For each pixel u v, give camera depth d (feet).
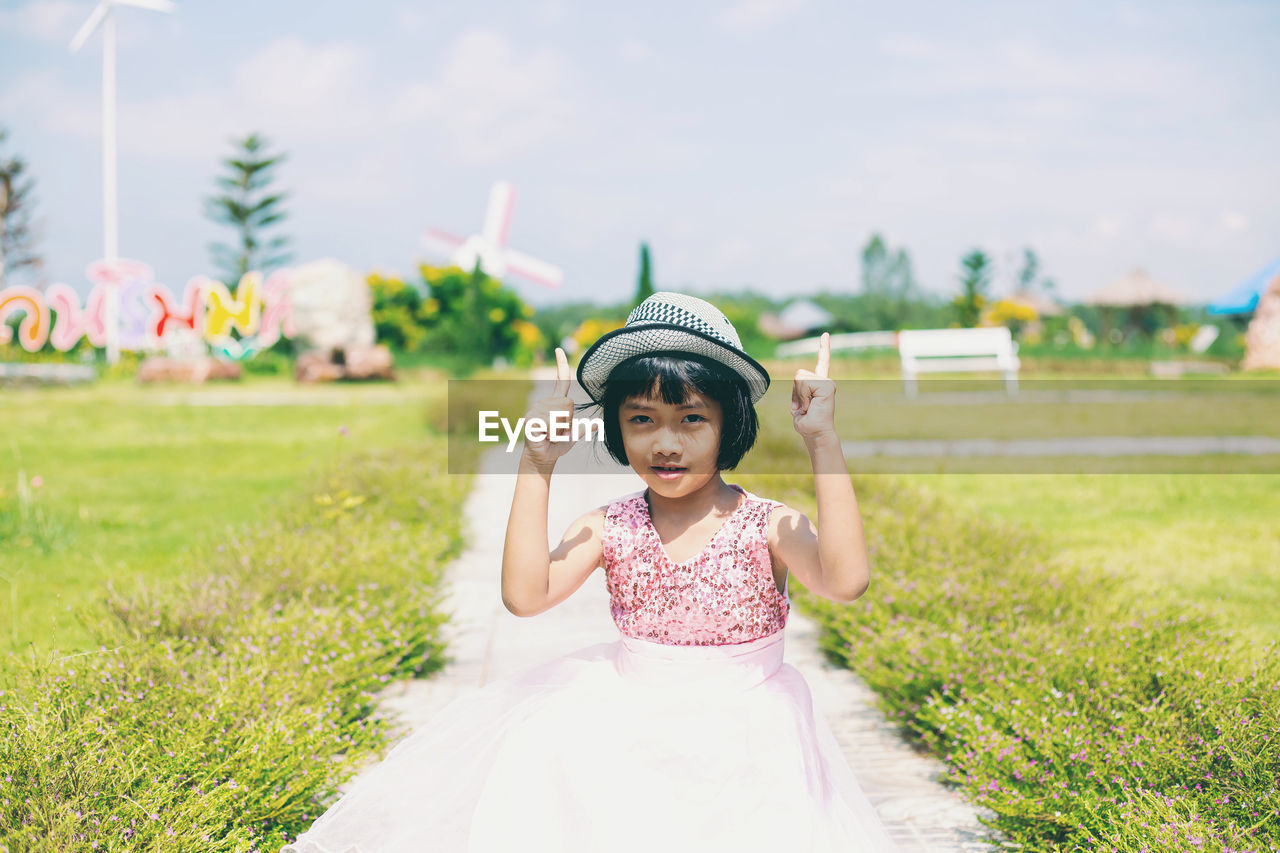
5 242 154.51
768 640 7.40
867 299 268.82
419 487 28.71
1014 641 13.99
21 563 22.66
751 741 6.88
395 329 167.32
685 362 6.92
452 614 18.12
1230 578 21.34
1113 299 151.64
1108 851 8.97
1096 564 22.07
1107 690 11.99
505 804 6.91
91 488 33.40
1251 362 105.50
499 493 34.37
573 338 188.44
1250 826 8.99
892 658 14.29
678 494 7.20
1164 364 111.14
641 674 7.39
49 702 10.27
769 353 137.39
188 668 12.75
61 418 57.62
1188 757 10.22
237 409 65.00
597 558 7.64
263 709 11.63
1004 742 10.97
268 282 104.58
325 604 16.81
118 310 107.24
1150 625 14.30
